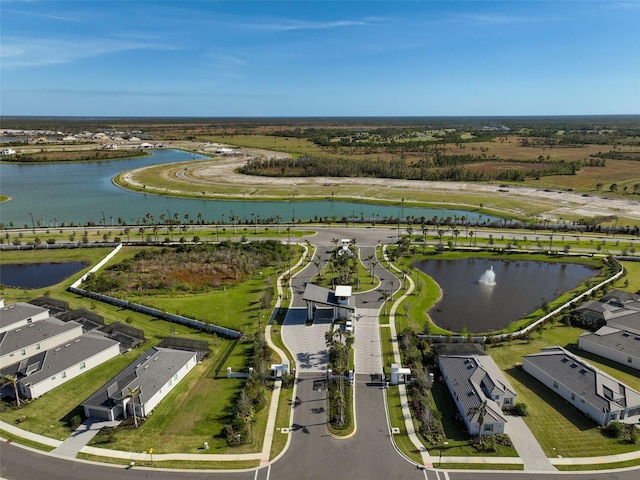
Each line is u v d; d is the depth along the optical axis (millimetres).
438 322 78438
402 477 44625
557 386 57375
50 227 140750
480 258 112312
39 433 50344
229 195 187375
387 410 54719
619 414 51500
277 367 60969
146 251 110688
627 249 114750
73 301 85062
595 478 44219
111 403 52719
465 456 47250
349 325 74500
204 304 83875
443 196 180625
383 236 129625
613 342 65438
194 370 62688
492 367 60062
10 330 66812
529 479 44156
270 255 108312
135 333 70875
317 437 50062
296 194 188000
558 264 108062
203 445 48594
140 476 44594
